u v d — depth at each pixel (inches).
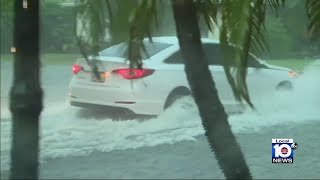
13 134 474.9
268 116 1397.6
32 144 475.5
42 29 524.4
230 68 393.1
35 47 475.5
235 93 393.4
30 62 473.7
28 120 473.1
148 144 1072.8
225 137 482.9
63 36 606.5
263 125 1275.8
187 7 465.7
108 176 835.4
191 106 1323.8
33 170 475.5
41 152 980.6
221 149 483.2
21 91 470.0
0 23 514.6
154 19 434.0
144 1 426.6
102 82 1288.1
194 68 474.0
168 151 1010.1
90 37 462.3
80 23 465.7
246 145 1034.7
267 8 450.0
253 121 1299.2
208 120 478.6
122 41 445.7
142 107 1284.4
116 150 1026.1
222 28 399.5
